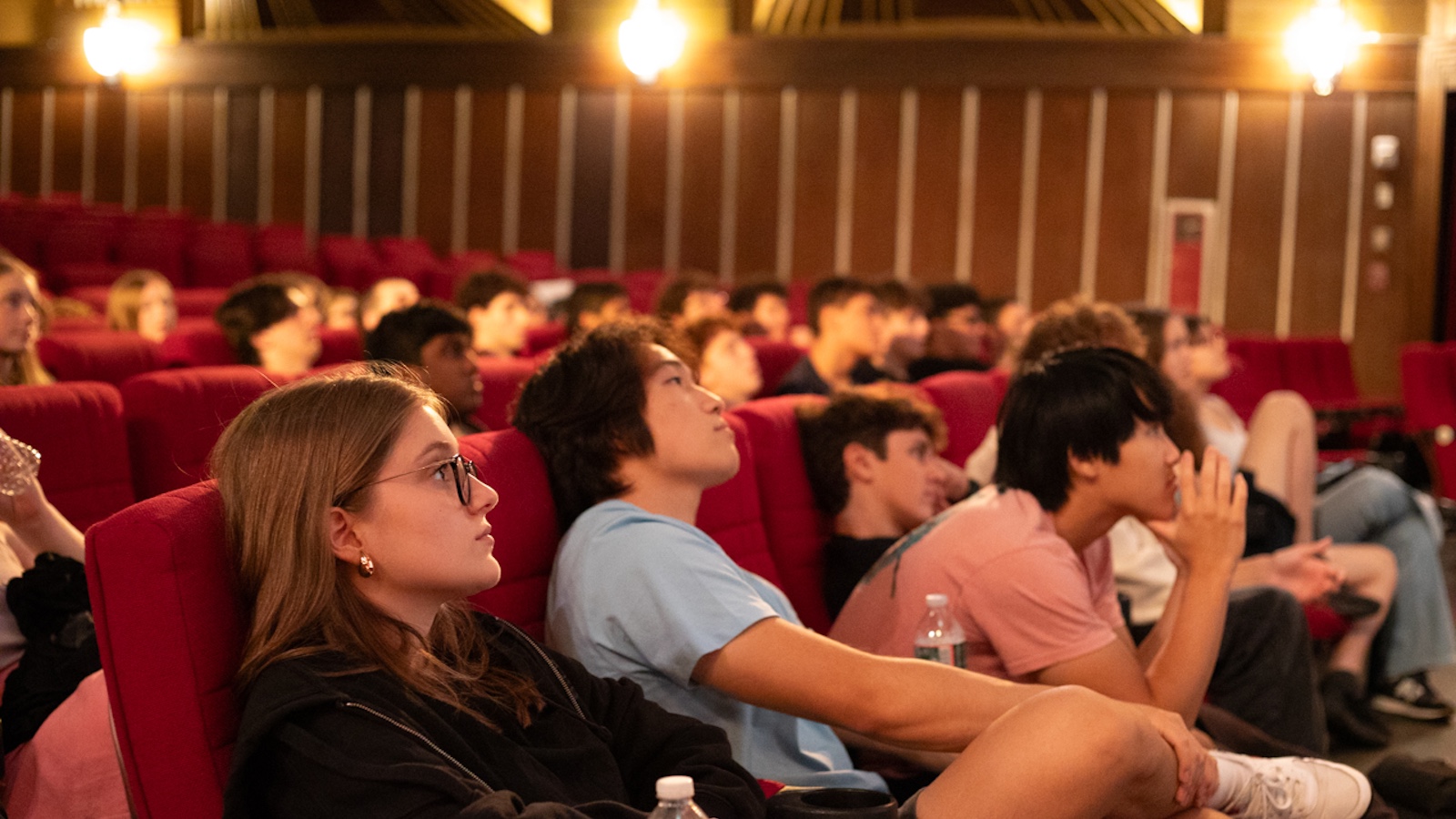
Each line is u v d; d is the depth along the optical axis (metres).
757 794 1.46
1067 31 9.05
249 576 1.28
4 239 7.86
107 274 6.90
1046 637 1.91
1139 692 1.89
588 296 5.11
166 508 1.28
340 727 1.17
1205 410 3.83
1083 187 9.11
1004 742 1.45
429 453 1.30
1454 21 8.73
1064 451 2.02
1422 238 8.78
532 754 1.35
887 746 1.98
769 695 1.59
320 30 9.98
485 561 1.32
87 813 1.48
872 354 4.33
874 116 9.29
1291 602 2.61
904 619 2.01
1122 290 9.12
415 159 9.92
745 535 2.32
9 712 1.58
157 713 1.23
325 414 1.28
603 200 9.68
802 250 9.44
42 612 1.62
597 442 1.81
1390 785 2.51
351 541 1.27
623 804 1.34
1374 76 8.77
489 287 4.53
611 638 1.67
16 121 10.66
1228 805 1.84
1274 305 9.00
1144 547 2.88
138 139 10.41
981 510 2.03
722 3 9.37
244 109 10.19
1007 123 9.16
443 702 1.27
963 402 3.38
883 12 9.22
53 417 2.18
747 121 9.44
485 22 9.72
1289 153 8.91
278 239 8.71
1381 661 3.37
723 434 1.83
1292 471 3.52
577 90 9.67
